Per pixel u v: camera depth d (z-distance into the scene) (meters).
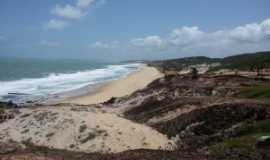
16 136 38.16
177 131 36.44
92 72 191.25
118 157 24.14
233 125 33.25
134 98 63.69
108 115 42.53
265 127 29.78
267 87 49.59
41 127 38.97
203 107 39.91
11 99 78.75
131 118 49.88
